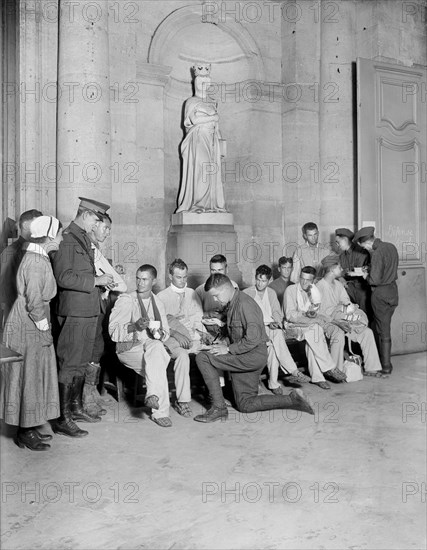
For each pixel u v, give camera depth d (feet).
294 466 12.95
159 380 15.97
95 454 13.71
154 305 17.44
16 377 13.65
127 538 9.78
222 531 10.00
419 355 25.55
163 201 24.62
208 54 27.14
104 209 16.42
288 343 21.06
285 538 9.75
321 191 27.35
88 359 15.80
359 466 12.92
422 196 26.81
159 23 24.76
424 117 26.89
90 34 20.72
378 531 9.96
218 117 25.93
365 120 25.44
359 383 20.61
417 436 14.93
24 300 13.65
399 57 27.50
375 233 25.62
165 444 14.43
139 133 23.93
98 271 17.30
